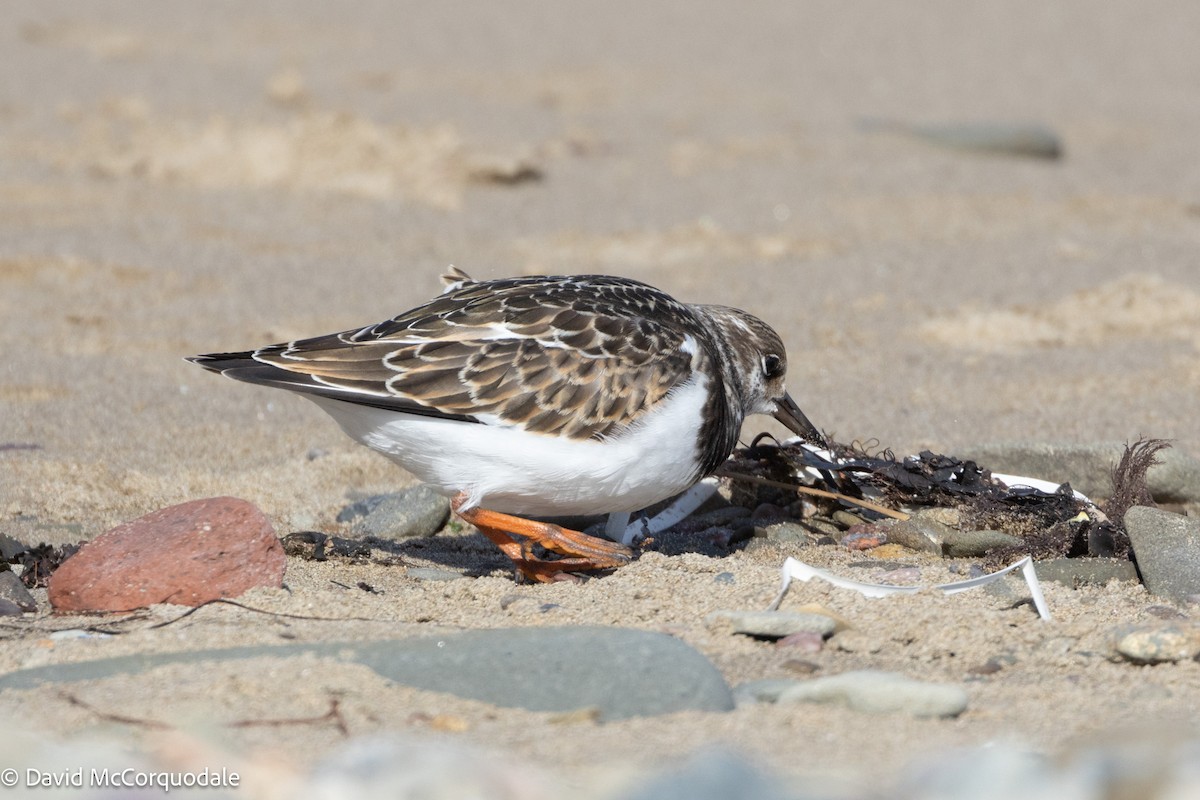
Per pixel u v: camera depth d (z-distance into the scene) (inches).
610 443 336.8
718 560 350.3
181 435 482.6
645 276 688.4
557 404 332.8
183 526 329.1
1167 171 904.3
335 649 272.8
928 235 758.5
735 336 389.1
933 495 397.1
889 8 1497.3
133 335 590.2
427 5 1449.3
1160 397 519.2
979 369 560.1
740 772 211.5
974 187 854.5
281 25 1302.9
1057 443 425.4
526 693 256.7
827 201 818.2
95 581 319.0
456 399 330.6
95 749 224.4
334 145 860.0
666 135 967.0
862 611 313.4
